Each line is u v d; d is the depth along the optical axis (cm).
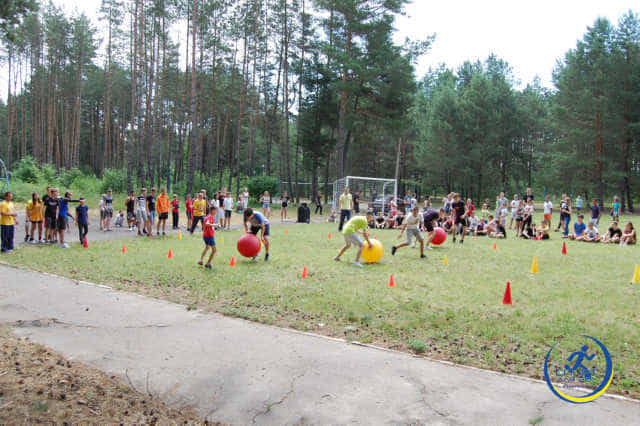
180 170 4353
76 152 4438
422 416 341
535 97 4941
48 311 607
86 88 5116
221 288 755
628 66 3588
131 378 402
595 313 616
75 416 330
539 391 387
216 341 504
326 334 536
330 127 4394
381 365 441
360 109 3347
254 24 3581
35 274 847
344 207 1819
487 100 4422
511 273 924
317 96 4059
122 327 548
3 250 1102
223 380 402
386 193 2761
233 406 356
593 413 347
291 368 430
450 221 1923
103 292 720
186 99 4209
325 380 404
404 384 398
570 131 3778
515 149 4938
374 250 1018
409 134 5097
